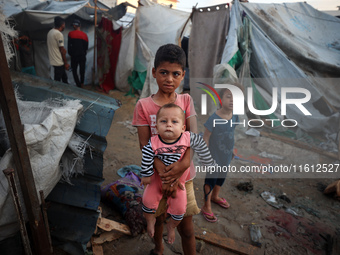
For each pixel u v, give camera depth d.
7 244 1.68
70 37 7.25
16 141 1.36
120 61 7.91
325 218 2.85
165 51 1.44
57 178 1.86
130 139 4.71
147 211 1.63
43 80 2.37
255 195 3.21
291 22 6.27
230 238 2.44
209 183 2.53
